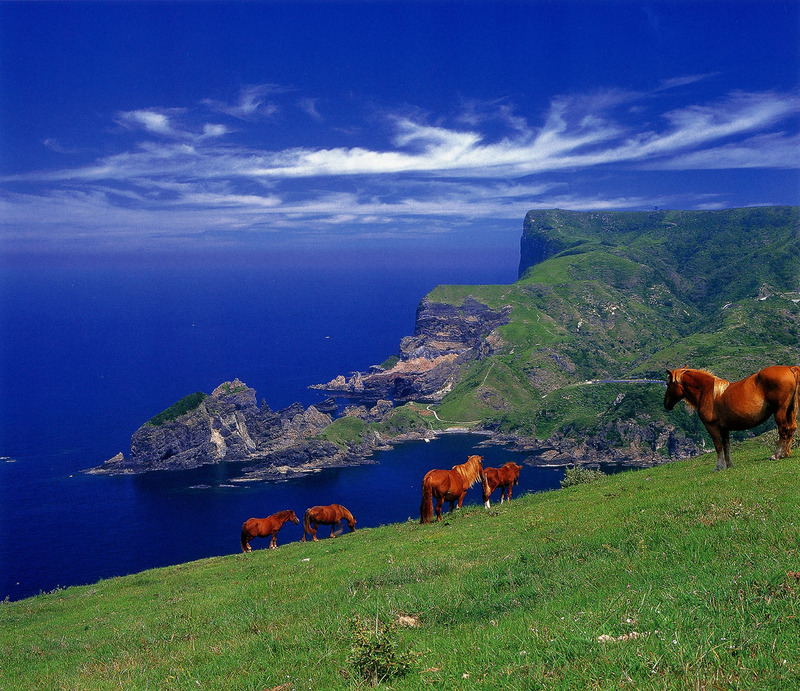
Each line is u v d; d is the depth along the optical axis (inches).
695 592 367.9
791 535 470.0
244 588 844.6
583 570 532.7
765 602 334.0
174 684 430.3
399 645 397.1
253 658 461.1
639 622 341.7
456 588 562.6
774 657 270.1
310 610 603.2
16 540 7819.9
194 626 644.7
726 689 251.9
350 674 364.5
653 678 269.7
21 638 881.5
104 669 532.7
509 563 629.6
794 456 850.1
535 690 286.5
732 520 553.9
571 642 329.1
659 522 617.3
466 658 351.9
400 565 777.6
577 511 882.1
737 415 866.1
